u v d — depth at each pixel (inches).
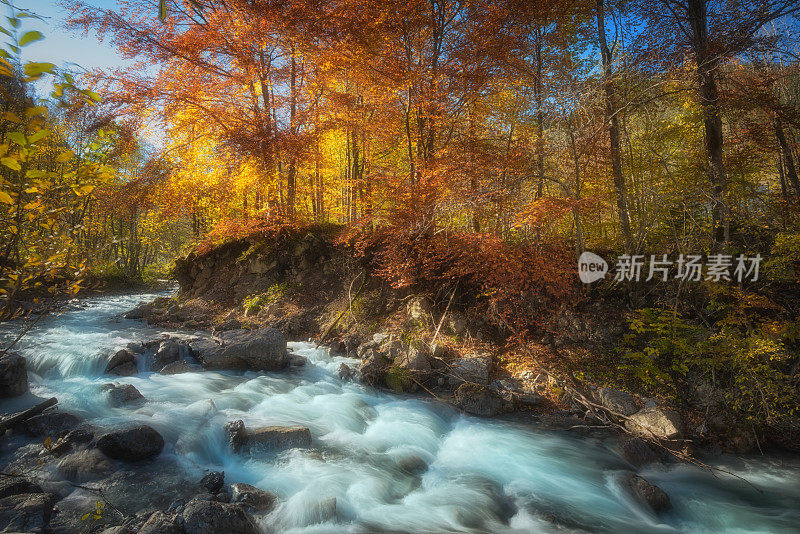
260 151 516.4
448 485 246.4
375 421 317.1
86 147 121.2
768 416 302.4
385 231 484.1
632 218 485.7
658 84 375.2
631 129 550.9
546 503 234.2
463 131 512.4
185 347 418.0
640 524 223.1
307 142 546.9
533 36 527.2
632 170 488.1
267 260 607.5
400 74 463.2
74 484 207.6
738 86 398.9
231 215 760.3
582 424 324.5
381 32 453.1
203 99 548.4
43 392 308.2
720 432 302.5
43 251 129.6
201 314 575.2
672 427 294.5
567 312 419.5
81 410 280.5
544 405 350.6
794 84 504.7
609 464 275.4
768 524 226.5
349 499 221.8
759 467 276.8
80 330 515.2
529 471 265.4
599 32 478.0
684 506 239.9
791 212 396.5
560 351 398.3
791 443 295.4
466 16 472.1
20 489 192.1
